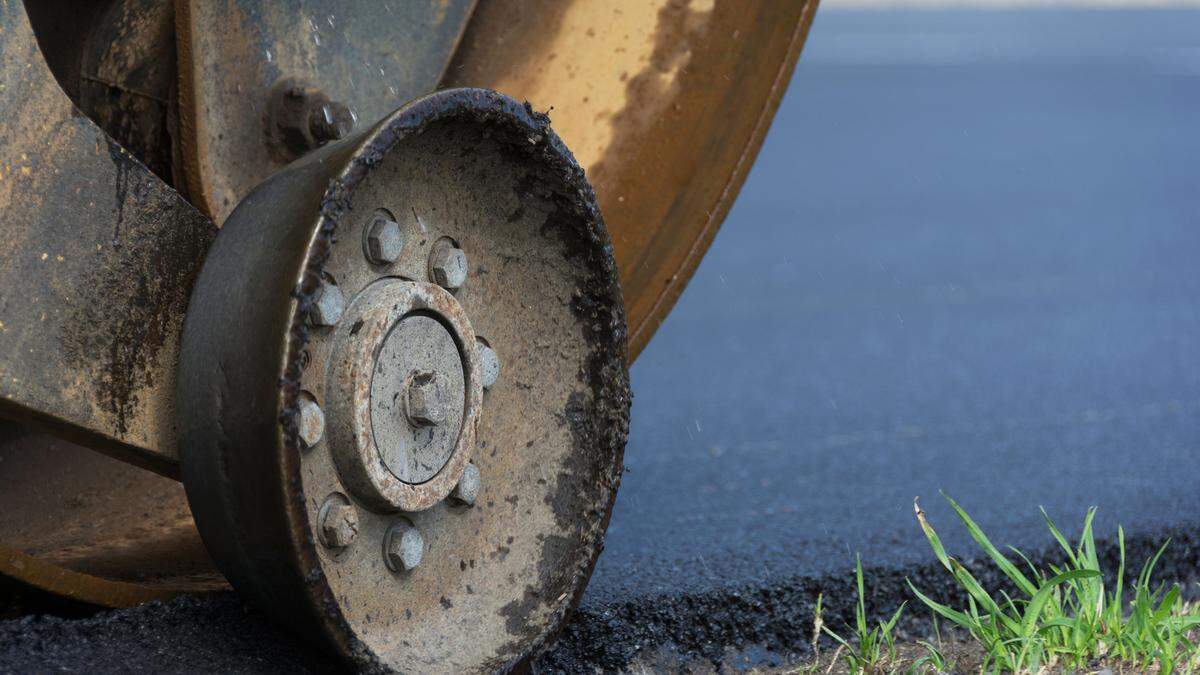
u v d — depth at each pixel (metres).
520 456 2.37
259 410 2.11
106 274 2.16
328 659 2.24
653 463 3.49
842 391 4.38
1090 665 2.37
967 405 4.17
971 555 2.76
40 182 2.13
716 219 2.74
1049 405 4.16
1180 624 2.39
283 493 2.10
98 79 2.38
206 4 2.31
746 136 2.73
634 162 2.72
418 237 2.27
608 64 2.75
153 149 2.37
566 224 2.34
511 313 2.36
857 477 3.31
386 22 2.49
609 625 2.52
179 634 2.23
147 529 2.56
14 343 2.12
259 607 2.19
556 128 2.71
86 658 2.19
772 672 2.54
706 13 2.75
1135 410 4.08
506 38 2.74
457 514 2.31
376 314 2.19
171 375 2.20
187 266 2.21
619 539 2.86
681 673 2.52
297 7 2.40
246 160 2.35
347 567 2.21
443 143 2.25
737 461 3.51
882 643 2.51
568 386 2.38
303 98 2.37
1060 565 2.79
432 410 2.22
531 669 2.33
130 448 2.18
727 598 2.61
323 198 2.12
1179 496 3.12
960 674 2.41
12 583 2.25
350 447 2.18
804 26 2.71
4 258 2.11
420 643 2.25
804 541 2.84
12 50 2.12
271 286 2.12
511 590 2.33
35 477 2.55
